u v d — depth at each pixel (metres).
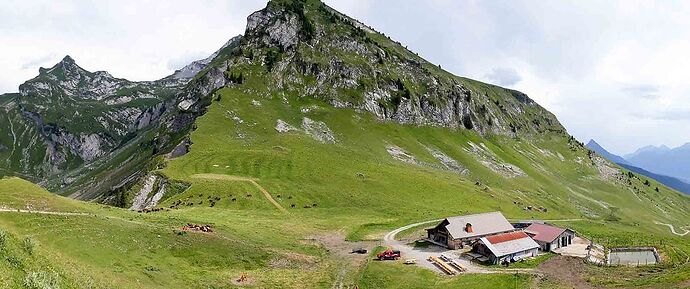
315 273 77.94
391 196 165.62
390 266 85.50
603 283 72.75
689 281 64.94
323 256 90.81
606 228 151.38
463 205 169.75
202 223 98.56
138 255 68.25
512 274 79.56
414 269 83.62
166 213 115.94
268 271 75.38
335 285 72.50
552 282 75.12
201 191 148.38
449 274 81.25
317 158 197.88
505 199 198.25
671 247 112.81
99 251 64.19
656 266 86.25
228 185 154.00
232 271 72.25
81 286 35.19
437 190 181.88
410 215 140.38
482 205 175.12
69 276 35.31
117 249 67.38
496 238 94.62
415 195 171.50
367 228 120.31
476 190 198.50
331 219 130.88
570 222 159.00
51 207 81.62
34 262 33.00
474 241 97.44
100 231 71.38
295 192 156.50
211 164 177.00
